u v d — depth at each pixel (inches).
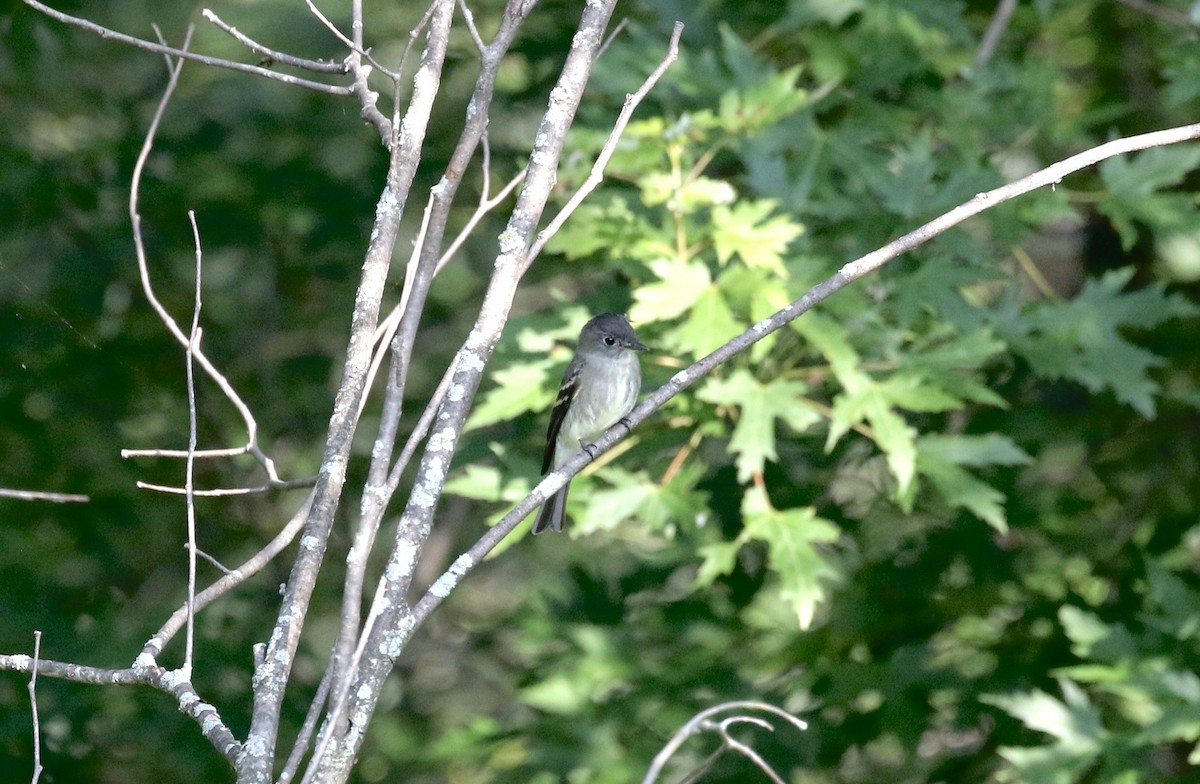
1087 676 373.1
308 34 490.9
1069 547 454.3
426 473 182.4
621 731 417.7
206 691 469.7
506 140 511.2
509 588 602.5
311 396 532.7
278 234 495.2
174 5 495.8
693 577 481.1
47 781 451.5
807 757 422.6
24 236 476.4
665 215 362.6
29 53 486.6
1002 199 199.3
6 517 467.5
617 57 398.9
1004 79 419.8
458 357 191.0
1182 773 449.1
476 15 497.7
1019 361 448.8
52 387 472.7
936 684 430.0
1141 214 402.9
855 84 414.3
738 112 362.3
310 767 152.1
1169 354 467.8
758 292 332.2
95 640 458.6
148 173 486.9
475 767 452.1
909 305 360.2
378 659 171.8
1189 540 448.5
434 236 193.9
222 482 529.3
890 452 338.6
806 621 329.4
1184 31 460.4
